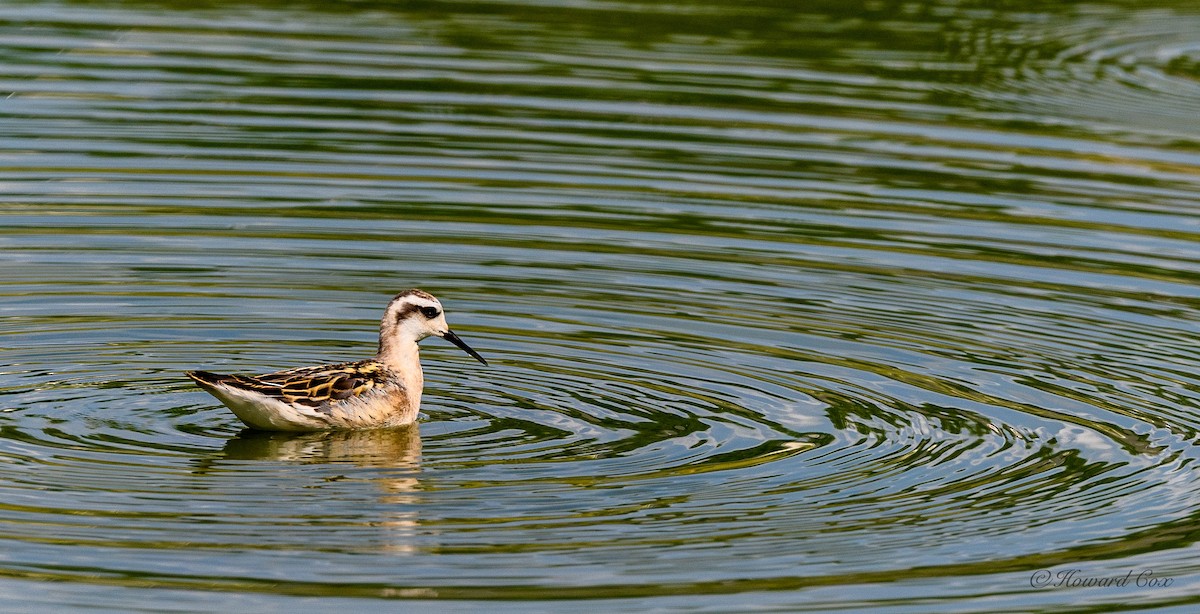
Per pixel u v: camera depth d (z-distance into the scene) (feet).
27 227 68.90
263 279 64.75
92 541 41.60
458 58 93.97
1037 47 101.76
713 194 75.20
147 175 75.66
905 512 45.03
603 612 38.91
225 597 39.14
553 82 89.92
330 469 47.24
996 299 64.49
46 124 81.15
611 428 51.21
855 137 82.99
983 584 40.98
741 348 58.95
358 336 59.67
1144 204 75.87
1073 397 54.75
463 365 56.49
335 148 79.36
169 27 99.40
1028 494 46.44
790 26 104.12
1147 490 46.96
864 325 61.46
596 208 73.31
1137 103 90.79
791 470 47.73
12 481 45.03
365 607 38.86
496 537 42.65
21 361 55.26
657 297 63.87
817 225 72.13
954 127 85.20
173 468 46.91
